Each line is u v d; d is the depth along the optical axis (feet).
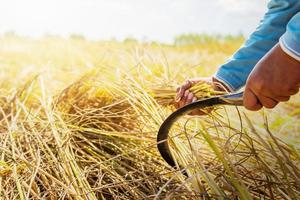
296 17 3.28
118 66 5.94
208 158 4.43
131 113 5.16
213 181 3.76
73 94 5.58
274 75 3.34
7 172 4.31
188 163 4.17
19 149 4.75
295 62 3.27
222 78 4.61
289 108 5.68
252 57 4.53
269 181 4.01
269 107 3.50
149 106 4.89
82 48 11.92
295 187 3.98
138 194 4.13
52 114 5.05
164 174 4.22
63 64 8.96
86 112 5.07
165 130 4.04
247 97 3.50
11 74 8.34
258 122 5.44
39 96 5.83
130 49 6.69
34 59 11.16
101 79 5.61
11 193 4.08
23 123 5.16
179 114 3.87
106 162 4.59
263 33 4.46
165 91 5.02
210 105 3.73
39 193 4.06
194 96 4.70
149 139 4.73
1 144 4.75
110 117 5.14
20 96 5.94
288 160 3.85
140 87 5.06
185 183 3.74
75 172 4.12
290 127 5.20
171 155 4.24
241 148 4.38
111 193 4.15
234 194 3.74
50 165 4.36
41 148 4.48
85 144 4.89
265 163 4.12
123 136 4.75
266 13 4.51
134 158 4.65
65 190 3.93
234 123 4.95
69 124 5.04
